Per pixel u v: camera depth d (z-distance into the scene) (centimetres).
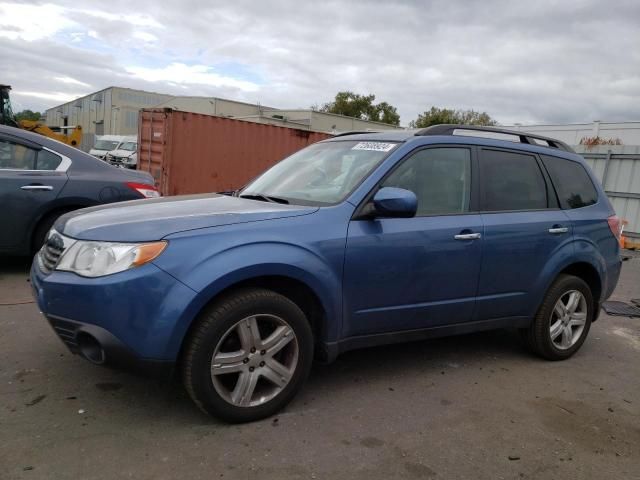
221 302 308
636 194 1256
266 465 284
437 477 284
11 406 328
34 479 260
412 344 490
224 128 1420
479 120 6172
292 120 4603
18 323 469
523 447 320
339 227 344
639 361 491
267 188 418
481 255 403
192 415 330
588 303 483
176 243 298
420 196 386
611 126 2623
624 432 347
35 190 595
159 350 291
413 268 371
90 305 290
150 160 1404
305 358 338
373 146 405
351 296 351
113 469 271
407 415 350
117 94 6228
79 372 378
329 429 325
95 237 307
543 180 460
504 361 462
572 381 429
